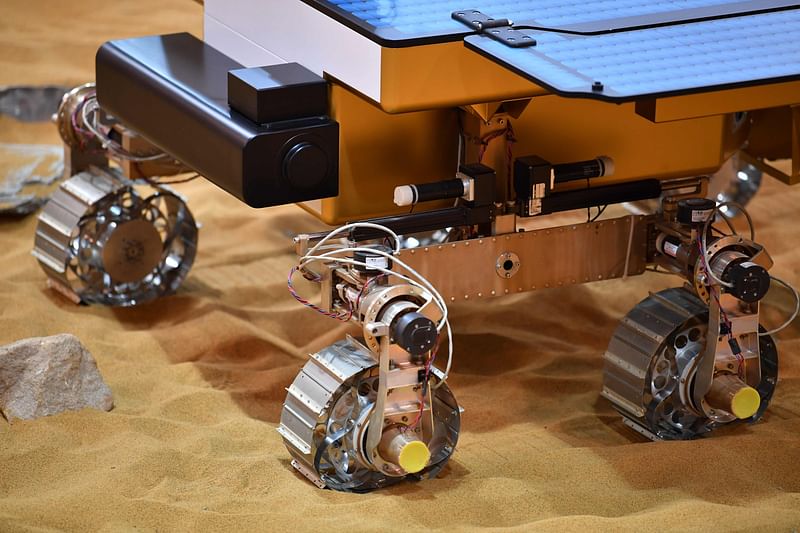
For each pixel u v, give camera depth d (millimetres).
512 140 4039
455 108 4012
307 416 3645
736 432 4055
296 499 3586
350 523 3408
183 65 4199
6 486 3658
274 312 5102
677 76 3037
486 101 3652
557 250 4125
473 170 3902
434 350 3498
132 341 4777
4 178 6289
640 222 4195
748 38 3375
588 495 3637
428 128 3996
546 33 3426
